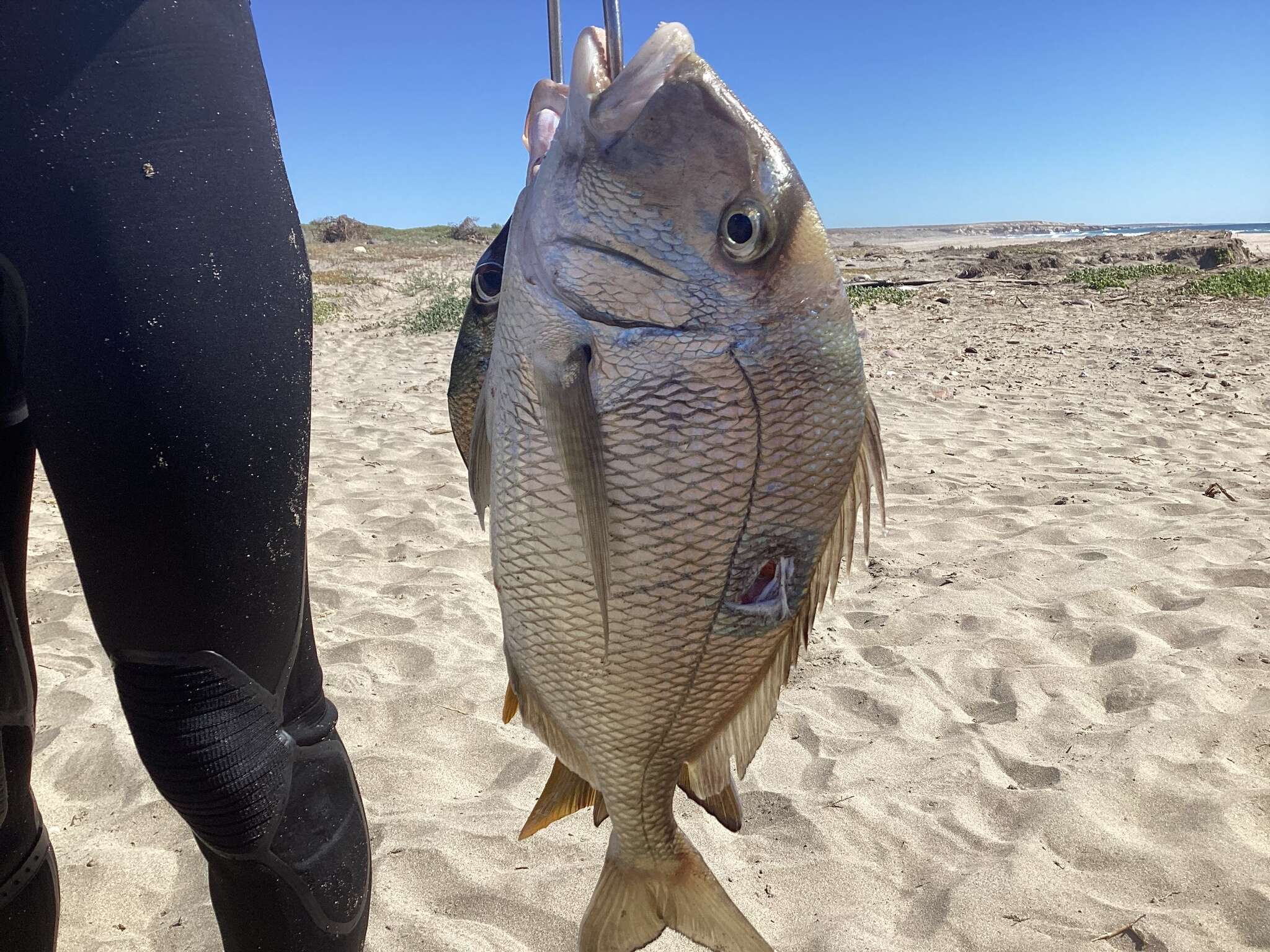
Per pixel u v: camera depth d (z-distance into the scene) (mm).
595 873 1091
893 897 1066
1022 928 1002
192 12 570
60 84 539
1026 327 5543
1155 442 2949
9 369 642
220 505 578
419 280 9398
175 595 583
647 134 560
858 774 1287
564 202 577
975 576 1924
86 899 1067
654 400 570
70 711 1460
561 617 604
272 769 639
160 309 550
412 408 3713
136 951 1002
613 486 576
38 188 542
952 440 2990
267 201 599
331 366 4891
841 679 1545
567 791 711
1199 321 5480
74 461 563
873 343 5039
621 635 597
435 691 1506
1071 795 1195
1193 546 2020
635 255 565
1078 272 8742
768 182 560
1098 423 3199
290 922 676
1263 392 3600
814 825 1173
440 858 1116
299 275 623
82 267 543
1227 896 1027
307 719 685
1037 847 1113
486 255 660
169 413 554
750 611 608
